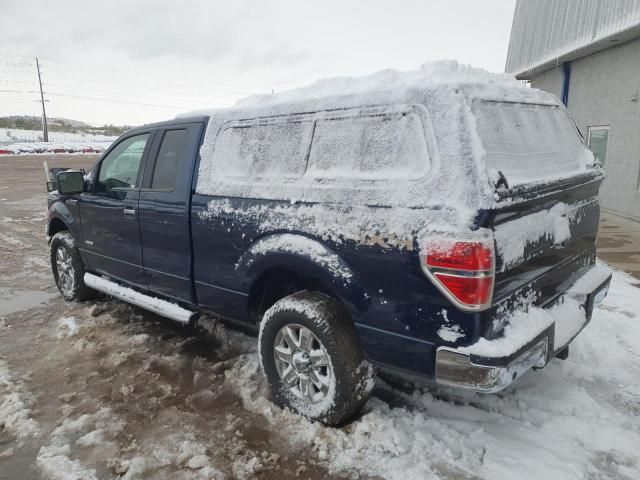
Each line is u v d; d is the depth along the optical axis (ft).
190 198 12.35
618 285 18.92
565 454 9.22
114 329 15.56
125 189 14.51
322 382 10.02
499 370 7.86
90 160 109.09
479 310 7.83
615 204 35.47
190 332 15.23
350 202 9.22
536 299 9.39
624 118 34.63
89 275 16.93
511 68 55.98
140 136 14.52
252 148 11.36
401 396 11.28
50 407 11.26
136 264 14.49
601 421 10.16
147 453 9.58
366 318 9.20
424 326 8.44
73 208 16.89
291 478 8.85
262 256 10.62
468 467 8.91
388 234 8.61
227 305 12.10
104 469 9.18
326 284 9.67
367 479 8.73
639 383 11.70
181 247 12.80
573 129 12.14
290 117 10.68
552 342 9.03
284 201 10.36
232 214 11.28
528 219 8.77
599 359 12.75
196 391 11.78
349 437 9.72
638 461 9.04
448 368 8.21
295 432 10.01
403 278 8.52
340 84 10.64
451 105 8.30
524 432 9.87
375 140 9.18
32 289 20.01
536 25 49.16
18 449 9.82
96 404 11.31
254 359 13.15
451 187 8.00
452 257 7.80
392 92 9.09
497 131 8.93
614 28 32.58
